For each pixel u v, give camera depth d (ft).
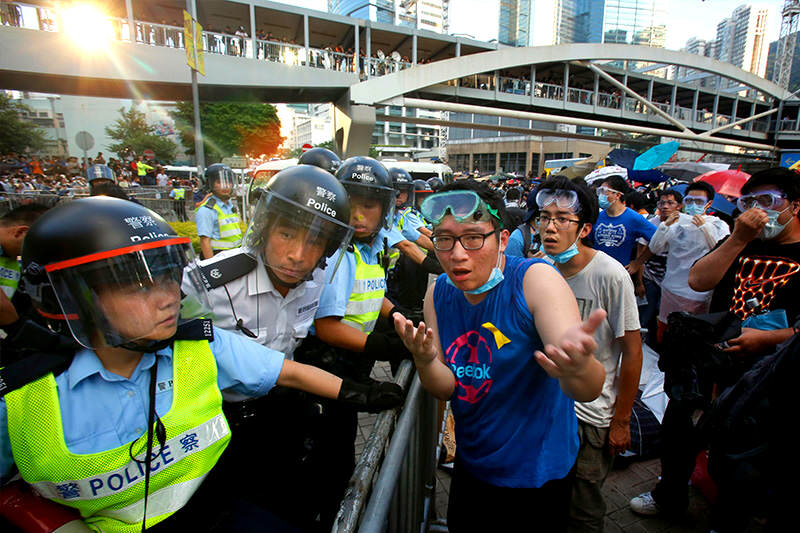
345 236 4.92
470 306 4.71
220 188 16.61
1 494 3.11
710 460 5.46
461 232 4.12
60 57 61.67
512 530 4.77
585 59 109.60
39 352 3.10
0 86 68.69
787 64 165.37
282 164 43.83
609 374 6.55
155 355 3.45
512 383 4.46
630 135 146.82
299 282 4.89
